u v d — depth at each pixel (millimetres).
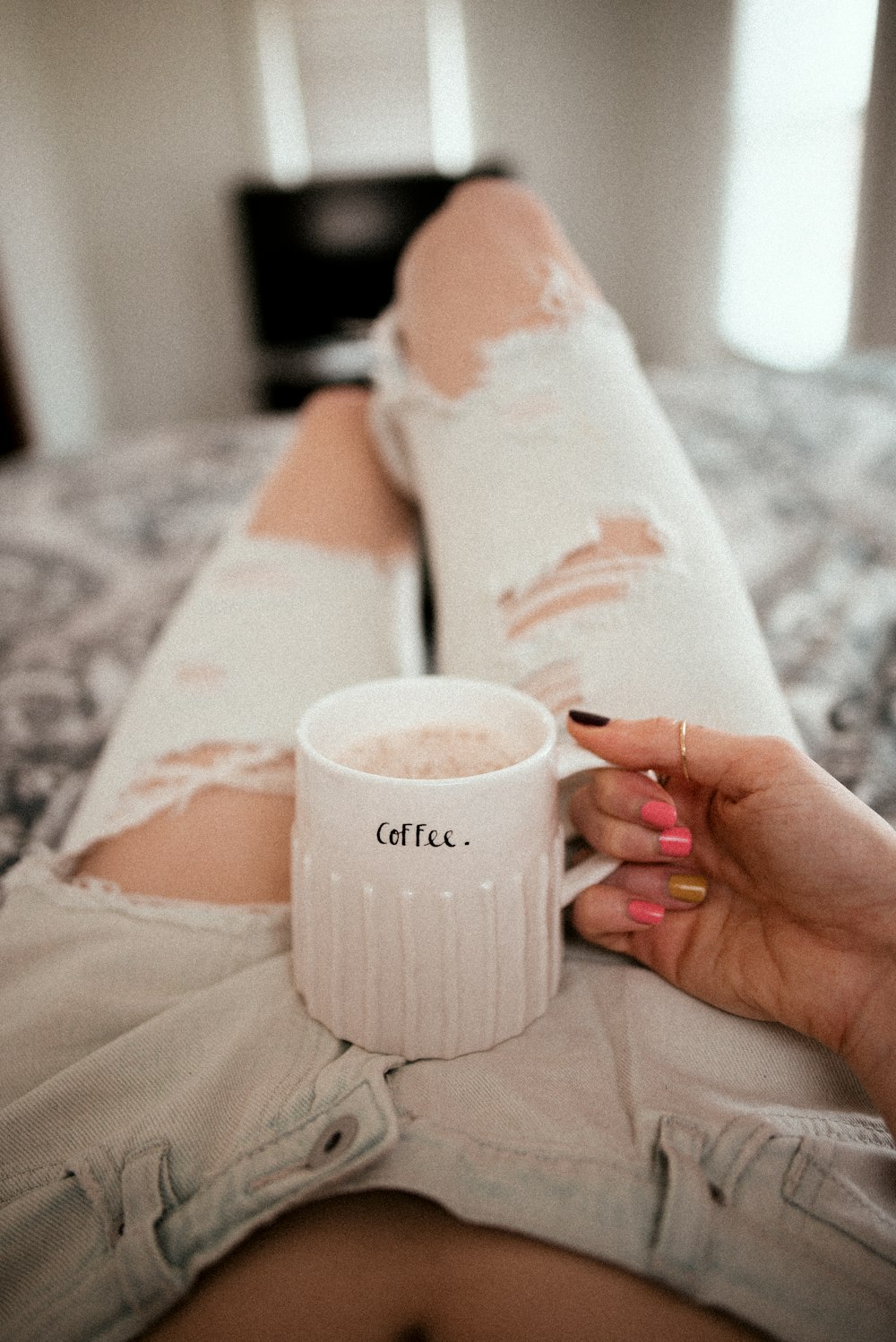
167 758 428
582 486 411
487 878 269
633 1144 275
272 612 578
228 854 379
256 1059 304
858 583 812
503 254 542
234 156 4008
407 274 633
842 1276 254
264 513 720
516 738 313
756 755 291
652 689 344
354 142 4035
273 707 467
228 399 4367
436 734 319
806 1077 310
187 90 3891
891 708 635
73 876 390
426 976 280
